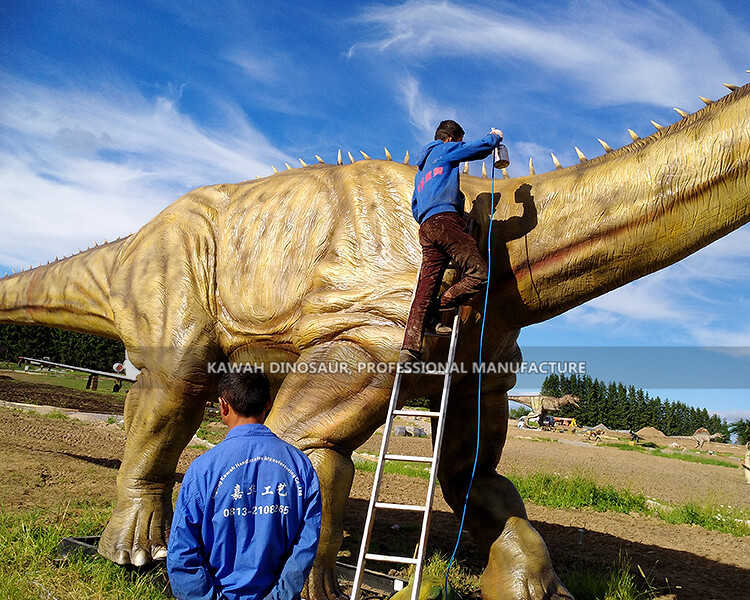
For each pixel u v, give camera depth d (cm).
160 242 732
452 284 530
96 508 830
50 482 956
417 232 566
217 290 688
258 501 305
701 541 1005
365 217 589
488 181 608
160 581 613
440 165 520
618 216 512
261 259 651
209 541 299
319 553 521
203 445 1609
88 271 860
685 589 709
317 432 533
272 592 299
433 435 655
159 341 688
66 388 2791
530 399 4450
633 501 1331
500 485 622
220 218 715
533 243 542
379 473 463
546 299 548
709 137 484
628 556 853
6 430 1409
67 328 914
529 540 579
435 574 670
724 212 479
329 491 525
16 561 598
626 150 536
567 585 670
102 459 1194
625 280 528
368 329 534
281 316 621
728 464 2938
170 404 684
